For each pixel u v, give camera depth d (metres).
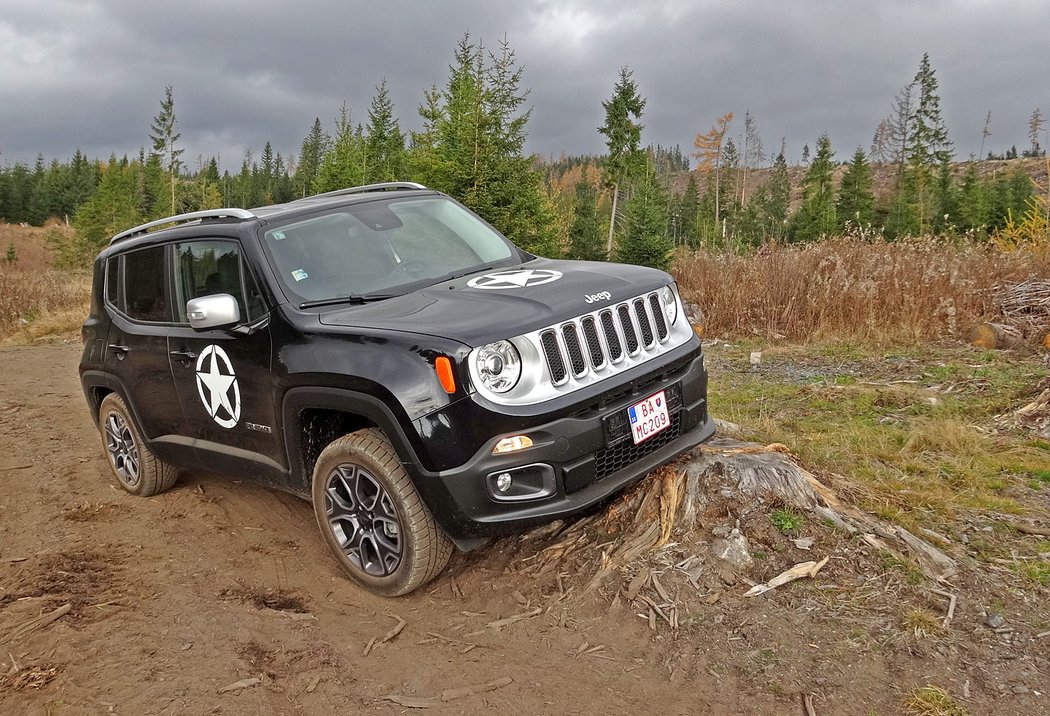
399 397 3.31
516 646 3.27
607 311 3.64
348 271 4.21
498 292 3.78
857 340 9.54
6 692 3.15
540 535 4.07
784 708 2.75
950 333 9.10
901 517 3.99
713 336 10.80
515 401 3.28
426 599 3.72
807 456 4.93
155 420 5.00
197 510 5.18
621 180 36.41
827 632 3.12
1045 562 3.61
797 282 10.71
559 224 25.45
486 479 3.26
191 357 4.48
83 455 6.73
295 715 2.92
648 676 2.99
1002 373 7.21
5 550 4.73
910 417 6.13
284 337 3.86
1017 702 2.70
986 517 4.15
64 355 13.02
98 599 3.95
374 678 3.13
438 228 4.77
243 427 4.24
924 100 64.19
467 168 20.56
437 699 2.97
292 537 4.63
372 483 3.67
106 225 64.62
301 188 97.94
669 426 3.78
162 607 3.83
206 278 4.46
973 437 5.39
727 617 3.26
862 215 52.28
